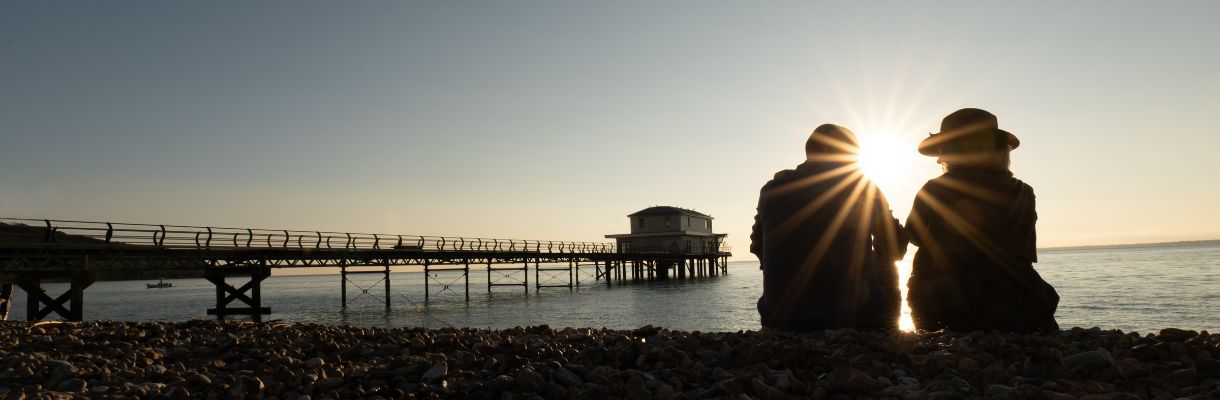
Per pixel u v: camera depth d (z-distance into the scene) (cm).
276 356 551
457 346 584
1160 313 2880
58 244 2122
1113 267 8556
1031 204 514
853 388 345
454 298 5103
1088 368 366
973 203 514
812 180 532
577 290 5731
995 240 512
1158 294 3822
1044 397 300
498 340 616
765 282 557
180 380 459
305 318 3338
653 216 7144
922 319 550
